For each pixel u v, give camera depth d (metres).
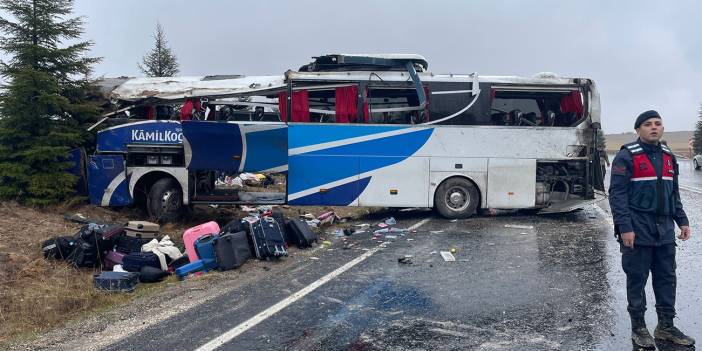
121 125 10.98
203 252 7.77
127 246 8.30
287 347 4.60
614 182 4.56
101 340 5.00
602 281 6.42
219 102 11.41
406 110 11.41
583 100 11.68
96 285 6.89
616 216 4.49
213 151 10.70
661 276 4.55
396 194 11.41
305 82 11.23
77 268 7.75
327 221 11.23
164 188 11.05
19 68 10.74
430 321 5.18
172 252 8.18
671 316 4.54
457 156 11.46
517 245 8.70
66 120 11.16
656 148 4.51
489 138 11.50
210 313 5.66
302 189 11.20
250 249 8.20
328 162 11.23
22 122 10.66
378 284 6.57
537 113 11.84
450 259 7.79
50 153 10.55
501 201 11.54
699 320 5.04
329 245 9.22
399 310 5.55
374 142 11.34
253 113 11.54
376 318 5.31
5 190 10.35
